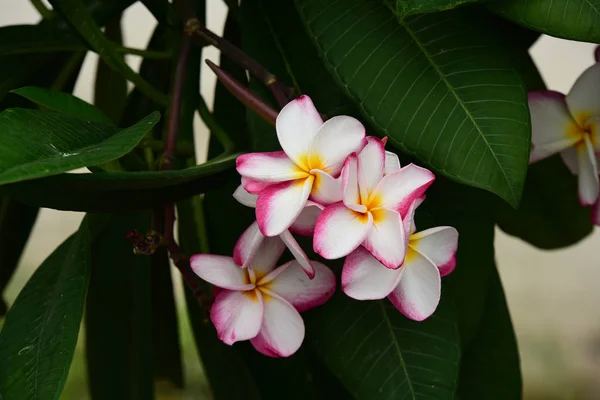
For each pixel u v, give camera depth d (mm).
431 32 784
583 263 2424
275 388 897
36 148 661
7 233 1018
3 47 914
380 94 773
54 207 695
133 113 994
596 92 818
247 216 872
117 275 983
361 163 680
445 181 866
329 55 788
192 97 885
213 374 945
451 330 786
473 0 723
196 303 948
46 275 794
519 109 755
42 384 722
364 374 783
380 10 794
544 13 747
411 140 761
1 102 944
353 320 790
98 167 749
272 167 682
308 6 802
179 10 852
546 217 1032
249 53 879
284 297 739
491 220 866
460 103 762
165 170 735
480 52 777
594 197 827
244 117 947
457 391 904
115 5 965
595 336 2277
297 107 691
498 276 906
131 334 990
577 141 833
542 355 2236
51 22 934
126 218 968
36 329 762
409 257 711
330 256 663
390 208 675
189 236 913
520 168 740
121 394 1000
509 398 903
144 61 1026
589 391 2152
